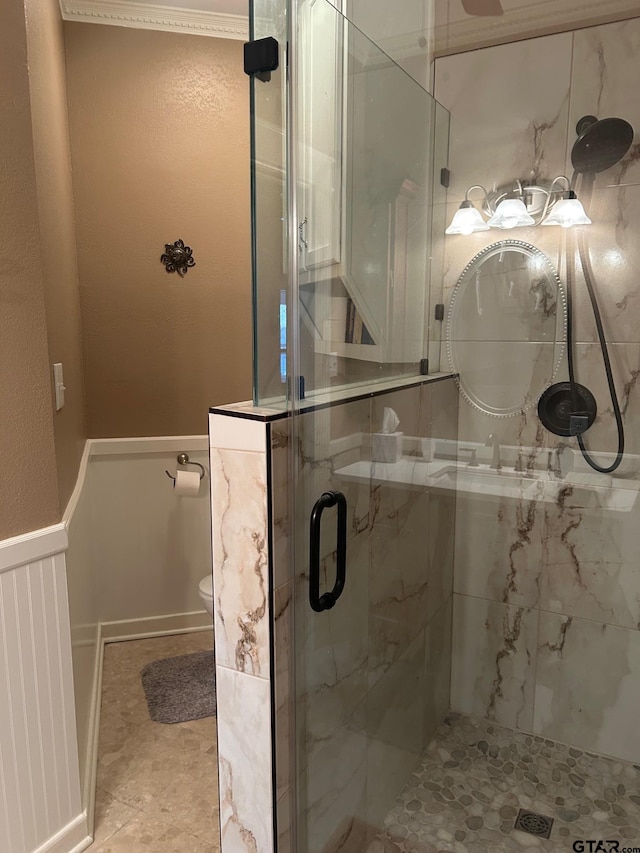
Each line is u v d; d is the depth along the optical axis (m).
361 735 1.60
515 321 1.90
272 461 1.18
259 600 1.22
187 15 2.50
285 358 1.24
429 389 1.83
